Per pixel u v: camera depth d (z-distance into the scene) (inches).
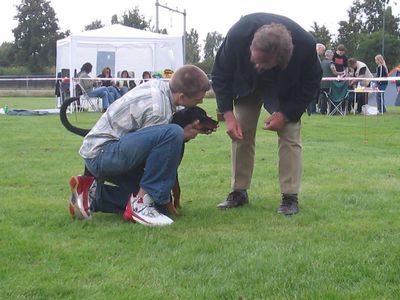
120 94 581.9
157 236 122.4
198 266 103.6
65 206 152.1
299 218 138.7
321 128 391.2
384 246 113.4
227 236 122.2
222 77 144.2
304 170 210.8
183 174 203.8
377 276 97.2
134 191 139.1
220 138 326.6
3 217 139.3
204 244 116.0
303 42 134.0
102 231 126.8
